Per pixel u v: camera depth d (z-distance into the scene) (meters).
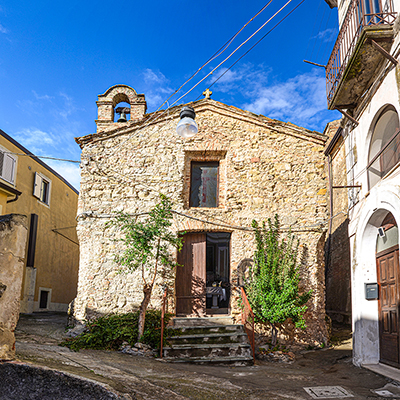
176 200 9.74
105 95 10.83
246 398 5.02
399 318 6.24
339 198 13.29
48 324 10.01
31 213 14.76
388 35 6.09
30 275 14.39
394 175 6.24
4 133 12.95
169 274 9.30
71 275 18.69
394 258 6.48
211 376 6.09
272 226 9.63
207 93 10.34
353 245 7.66
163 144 10.09
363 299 7.20
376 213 6.87
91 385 3.84
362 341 7.06
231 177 9.89
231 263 9.48
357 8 7.51
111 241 9.54
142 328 8.01
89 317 9.07
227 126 10.17
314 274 9.41
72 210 19.25
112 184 9.88
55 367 4.68
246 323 8.80
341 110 8.07
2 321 4.09
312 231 9.63
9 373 3.92
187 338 8.09
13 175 13.37
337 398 5.11
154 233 8.28
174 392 4.92
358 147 7.87
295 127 10.05
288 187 9.87
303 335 9.10
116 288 9.25
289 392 5.39
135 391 4.54
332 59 8.02
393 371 6.21
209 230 9.66
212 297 9.68
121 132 10.16
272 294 8.57
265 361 7.94
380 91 6.70
